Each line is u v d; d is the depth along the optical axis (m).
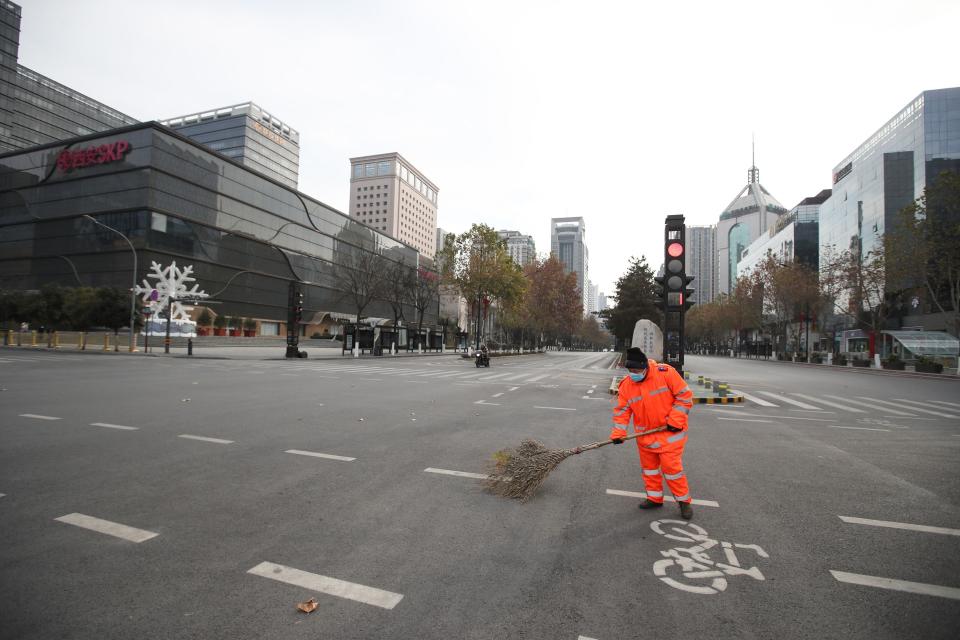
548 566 3.24
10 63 99.06
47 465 5.38
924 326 51.97
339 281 63.53
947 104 53.34
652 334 19.09
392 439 7.18
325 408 10.07
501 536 3.73
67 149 55.22
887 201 58.47
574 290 63.31
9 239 57.72
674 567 3.26
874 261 37.62
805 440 7.87
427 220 162.88
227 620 2.56
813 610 2.76
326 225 75.19
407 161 148.38
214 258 57.03
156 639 2.39
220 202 58.28
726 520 4.15
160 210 51.31
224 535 3.63
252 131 116.94
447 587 2.94
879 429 9.05
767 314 65.25
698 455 6.68
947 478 5.60
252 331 60.41
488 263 44.28
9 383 13.28
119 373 17.28
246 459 5.84
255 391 12.84
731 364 44.41
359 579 3.02
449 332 74.69
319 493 4.65
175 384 14.09
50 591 2.80
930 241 29.70
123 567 3.11
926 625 2.62
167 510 4.12
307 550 3.41
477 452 6.45
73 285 52.75
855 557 3.46
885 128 61.00
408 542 3.58
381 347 39.81
